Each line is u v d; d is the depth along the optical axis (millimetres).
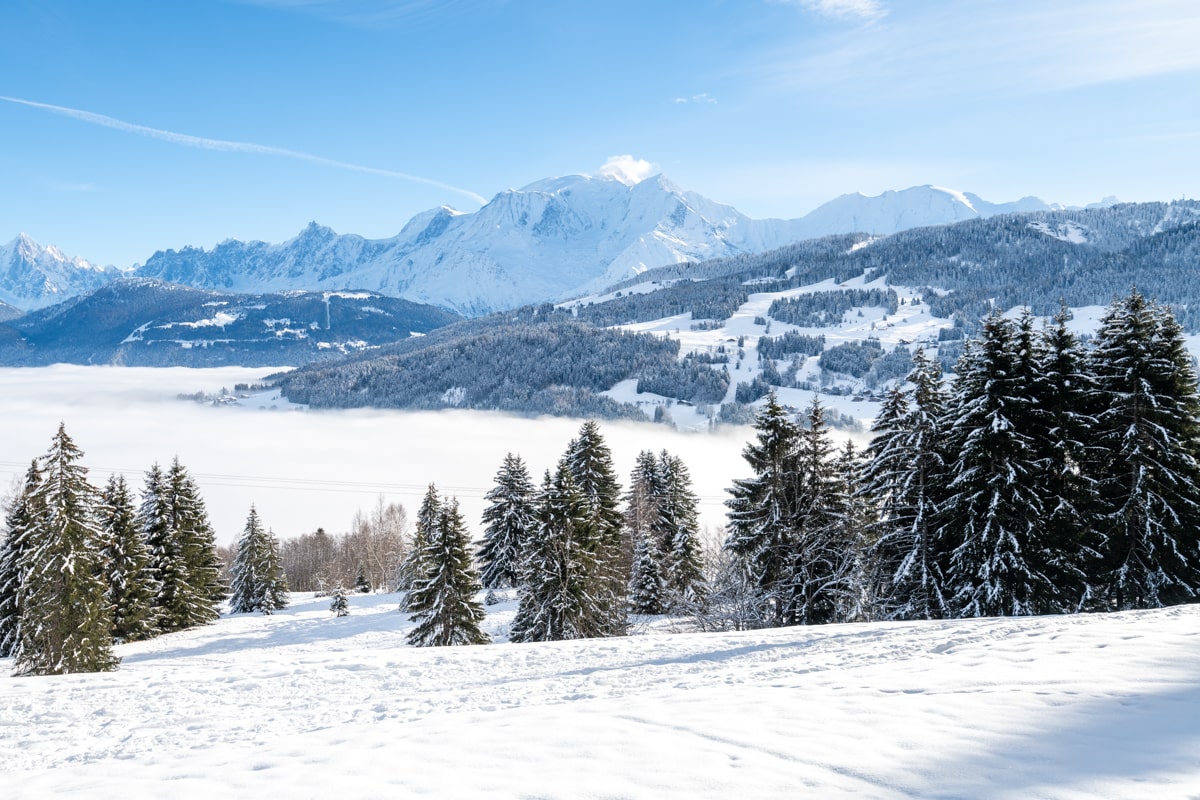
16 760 10484
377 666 16844
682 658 16188
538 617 33406
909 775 6066
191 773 7824
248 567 65500
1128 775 5777
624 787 6129
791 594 29766
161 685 15234
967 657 10984
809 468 30484
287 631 48031
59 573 31906
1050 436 26141
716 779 6195
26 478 32906
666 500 49219
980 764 6215
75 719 12812
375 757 7539
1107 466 27156
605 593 35844
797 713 8148
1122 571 25625
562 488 35000
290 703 13484
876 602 28703
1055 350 27359
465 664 16797
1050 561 24734
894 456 28516
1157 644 10422
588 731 7902
